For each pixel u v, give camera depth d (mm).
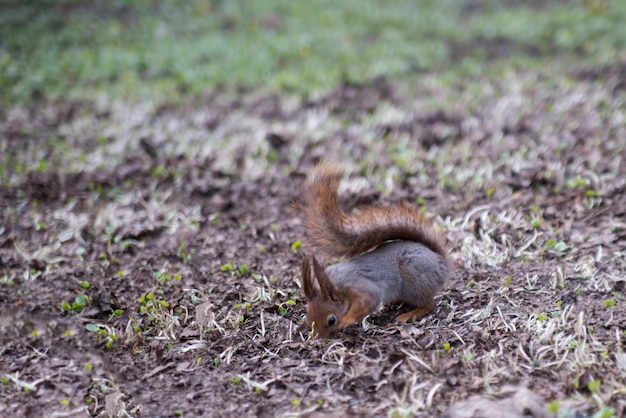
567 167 12484
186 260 10523
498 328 8180
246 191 12781
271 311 8984
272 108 16953
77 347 8375
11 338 8586
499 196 11805
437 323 8422
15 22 22859
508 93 16703
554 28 21500
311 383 7457
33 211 12258
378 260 8391
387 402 7023
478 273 9562
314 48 21172
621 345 7609
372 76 18656
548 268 9523
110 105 17406
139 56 20469
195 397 7414
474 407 6617
